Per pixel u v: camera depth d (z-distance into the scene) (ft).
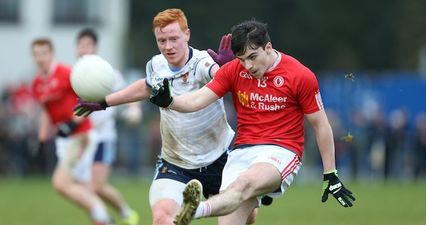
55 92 120.57
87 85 80.02
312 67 460.55
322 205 169.17
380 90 290.97
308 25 452.76
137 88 82.48
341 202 77.56
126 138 267.39
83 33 125.59
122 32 384.06
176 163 84.38
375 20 464.65
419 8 462.60
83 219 140.46
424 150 257.14
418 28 460.96
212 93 78.89
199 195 68.80
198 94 78.43
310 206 166.81
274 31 453.99
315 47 456.04
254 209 80.84
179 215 69.67
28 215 147.13
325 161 78.18
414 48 461.37
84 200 118.01
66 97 120.98
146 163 267.80
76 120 120.78
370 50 466.29
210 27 442.50
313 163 264.72
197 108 78.13
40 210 158.10
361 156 255.29
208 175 84.58
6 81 350.23
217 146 84.38
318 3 454.81
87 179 125.70
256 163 76.84
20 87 258.37
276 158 77.10
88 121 122.01
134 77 336.49
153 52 444.96
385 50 468.75
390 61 469.57
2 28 364.38
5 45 364.38
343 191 77.66
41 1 365.40
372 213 149.18
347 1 460.55
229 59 81.51
